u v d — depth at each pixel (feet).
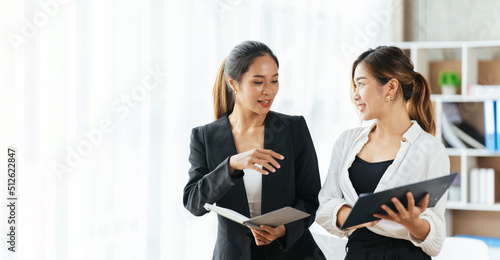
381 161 5.35
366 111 5.35
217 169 5.58
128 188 8.41
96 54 7.85
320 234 11.00
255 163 5.36
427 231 4.85
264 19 11.27
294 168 6.01
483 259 7.45
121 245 8.30
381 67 5.24
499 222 13.38
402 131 5.37
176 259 9.20
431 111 5.59
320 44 12.89
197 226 9.78
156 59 8.80
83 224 7.66
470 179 12.87
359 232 5.32
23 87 6.88
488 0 13.53
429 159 5.16
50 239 7.21
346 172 5.48
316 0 12.66
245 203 5.84
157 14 8.81
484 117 12.55
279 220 5.10
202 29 9.77
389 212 4.59
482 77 13.42
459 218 13.71
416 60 13.03
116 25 8.22
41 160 7.11
